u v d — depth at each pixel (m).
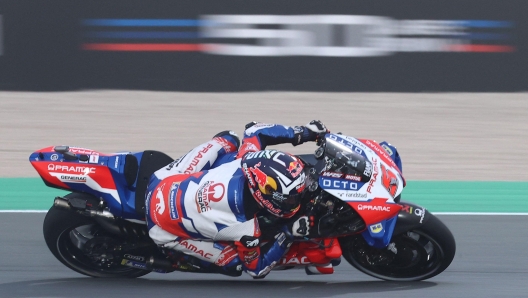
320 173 14.01
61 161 15.23
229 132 16.27
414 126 33.25
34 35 35.38
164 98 35.84
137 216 15.14
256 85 36.12
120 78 35.91
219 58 35.75
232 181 13.90
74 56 35.56
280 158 13.52
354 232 14.05
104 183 15.18
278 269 15.50
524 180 27.08
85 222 15.71
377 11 34.97
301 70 35.91
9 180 26.50
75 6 35.03
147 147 30.58
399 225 14.39
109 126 33.06
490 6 34.78
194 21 35.25
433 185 26.20
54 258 18.30
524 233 20.36
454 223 21.38
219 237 13.97
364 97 35.81
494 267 17.53
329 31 35.31
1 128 32.59
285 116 33.66
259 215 14.20
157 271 15.55
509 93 35.72
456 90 35.78
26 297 15.36
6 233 20.22
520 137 32.44
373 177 13.97
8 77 35.81
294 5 35.16
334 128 32.50
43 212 22.34
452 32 35.09
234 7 35.09
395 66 35.69
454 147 31.17
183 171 14.88
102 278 16.72
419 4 34.84
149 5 35.06
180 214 14.05
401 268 15.86
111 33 35.34
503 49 35.34
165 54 35.59
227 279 16.88
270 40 35.59
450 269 17.36
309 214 14.15
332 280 16.53
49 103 35.31
